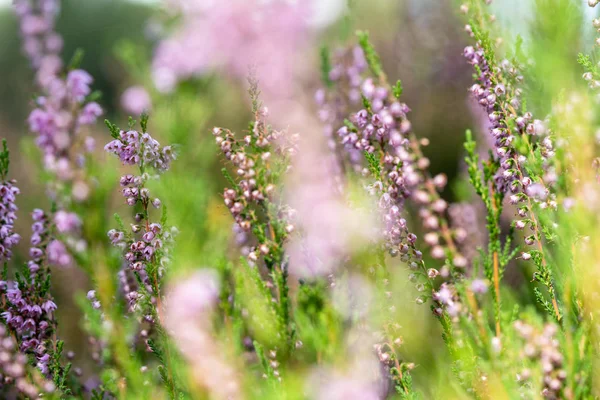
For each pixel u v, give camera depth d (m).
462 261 0.50
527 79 0.52
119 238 0.54
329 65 0.60
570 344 0.49
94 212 0.56
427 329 0.54
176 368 0.53
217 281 0.54
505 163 0.51
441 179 0.50
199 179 0.56
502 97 0.51
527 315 0.48
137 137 0.54
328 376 0.52
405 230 0.52
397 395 0.54
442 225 0.50
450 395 0.53
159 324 0.53
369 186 0.52
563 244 0.49
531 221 0.51
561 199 0.49
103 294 0.56
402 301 0.53
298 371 0.53
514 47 0.52
